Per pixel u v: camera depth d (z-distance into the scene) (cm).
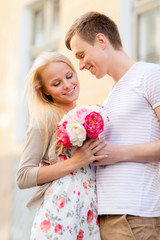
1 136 585
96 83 432
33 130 202
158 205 189
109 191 190
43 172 194
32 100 217
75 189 191
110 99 204
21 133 557
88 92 439
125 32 421
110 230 189
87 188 195
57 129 192
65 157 201
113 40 209
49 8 565
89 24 206
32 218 504
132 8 426
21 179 199
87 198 192
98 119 187
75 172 196
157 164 196
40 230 186
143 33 419
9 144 571
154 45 409
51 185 195
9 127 575
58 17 555
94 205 193
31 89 218
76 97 218
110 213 187
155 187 192
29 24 588
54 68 212
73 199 189
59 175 193
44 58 215
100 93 427
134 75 199
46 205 190
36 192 200
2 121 588
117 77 207
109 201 189
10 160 562
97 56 204
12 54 589
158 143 186
